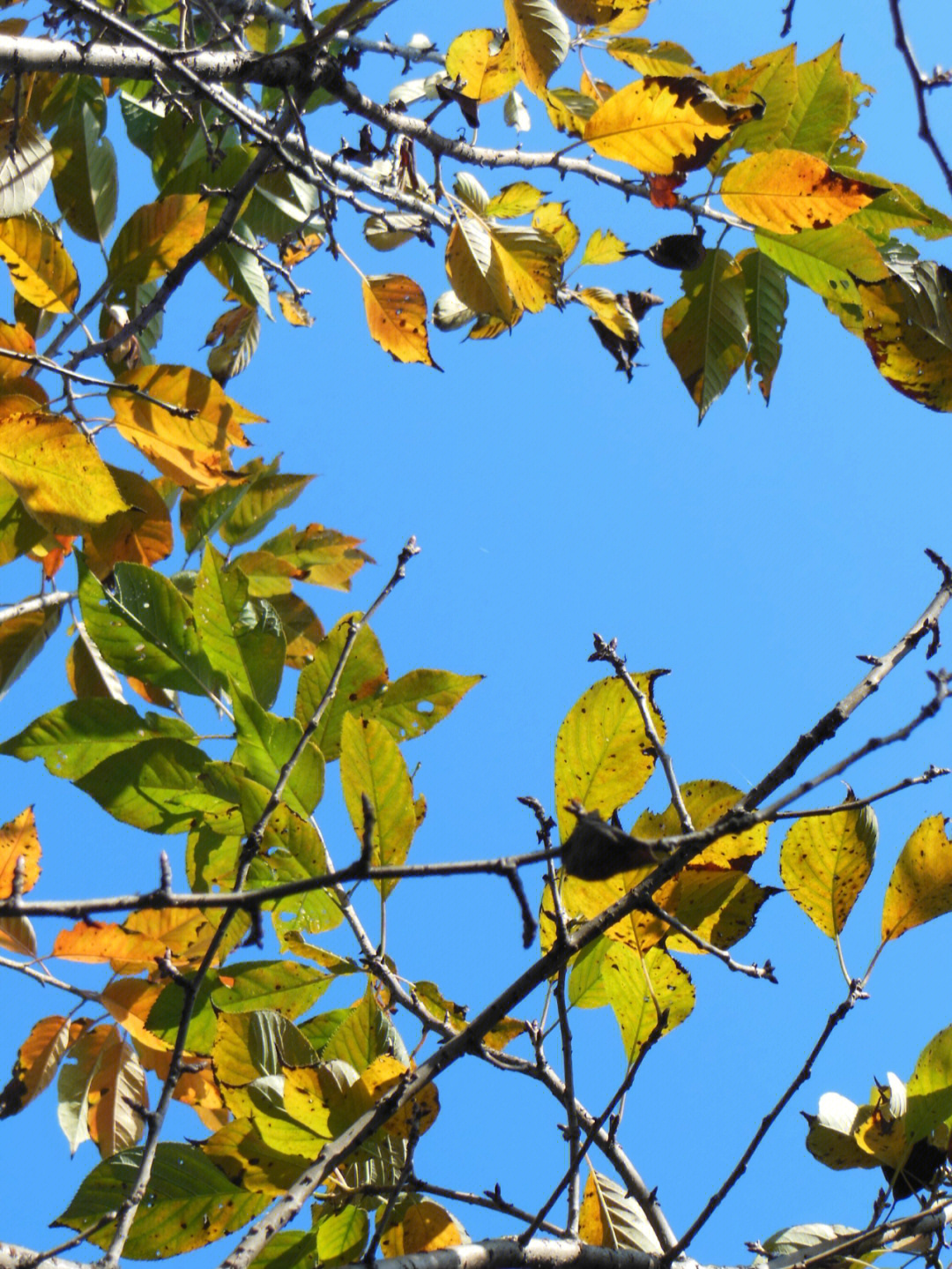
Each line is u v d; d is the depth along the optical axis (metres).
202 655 1.75
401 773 1.69
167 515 1.80
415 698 1.75
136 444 1.79
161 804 1.72
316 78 1.81
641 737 1.65
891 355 1.88
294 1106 1.61
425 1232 1.61
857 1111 1.68
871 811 1.67
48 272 1.79
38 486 1.70
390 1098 1.57
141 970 1.72
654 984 1.65
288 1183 1.62
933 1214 1.66
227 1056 1.64
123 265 1.82
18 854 1.71
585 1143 1.60
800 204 1.81
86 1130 1.76
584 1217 1.66
